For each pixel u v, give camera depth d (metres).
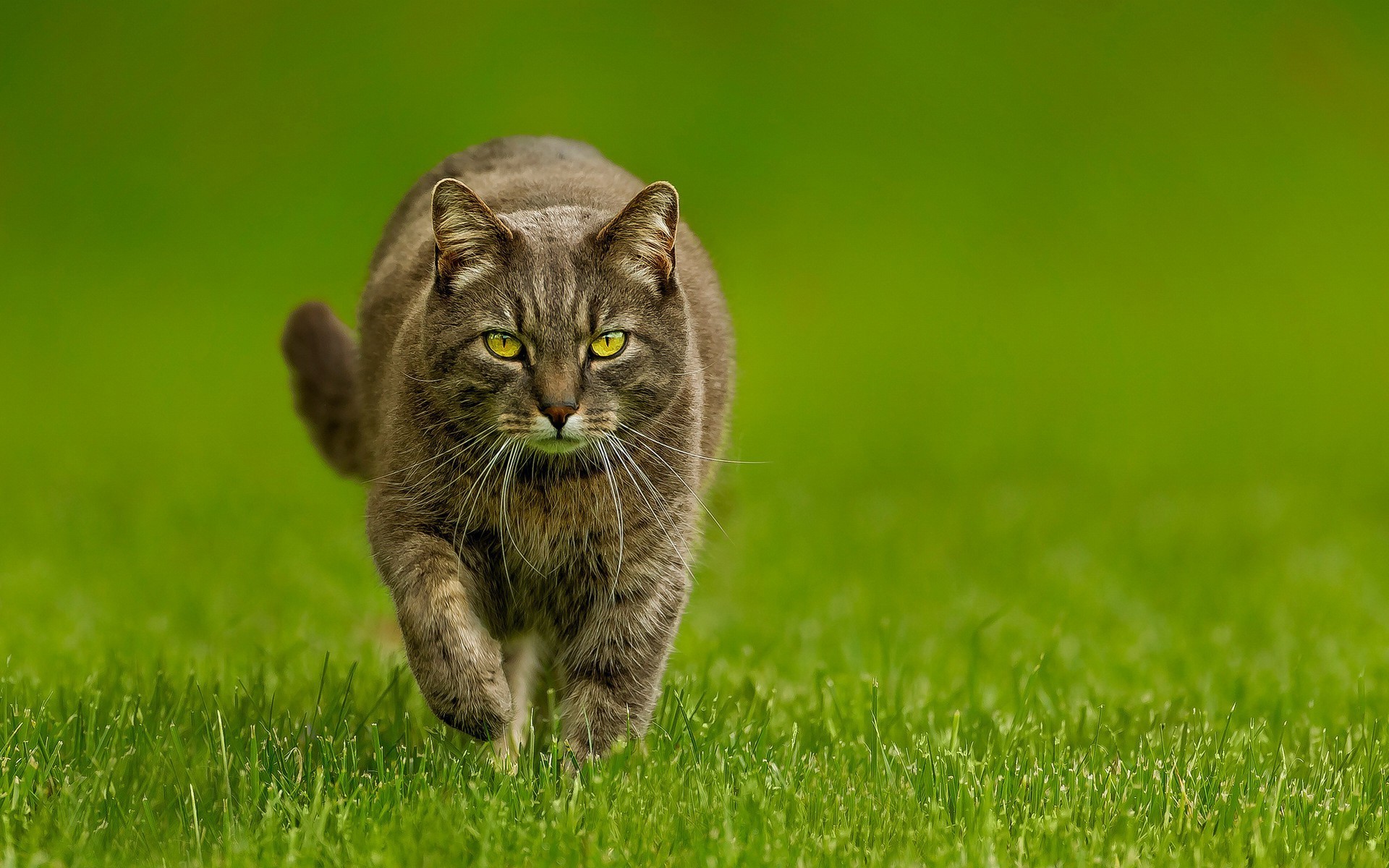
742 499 22.45
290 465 26.86
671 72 54.00
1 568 17.16
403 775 9.52
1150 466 27.19
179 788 9.13
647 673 10.24
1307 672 13.39
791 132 51.97
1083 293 44.69
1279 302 43.94
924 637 14.82
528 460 9.84
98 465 25.86
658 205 9.96
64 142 50.47
